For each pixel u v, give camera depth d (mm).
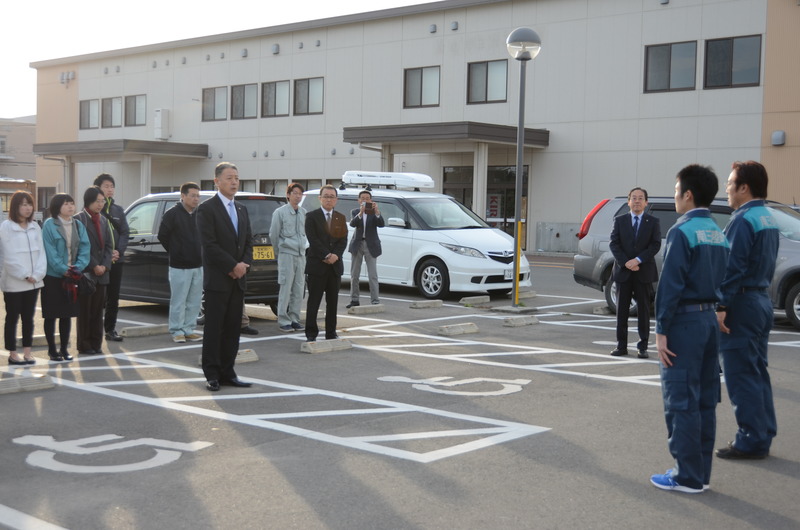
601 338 10914
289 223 11109
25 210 8469
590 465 5434
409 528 4336
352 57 33125
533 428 6316
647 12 26578
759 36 24625
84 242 8914
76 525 4336
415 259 15344
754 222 5582
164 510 4559
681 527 4422
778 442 6133
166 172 39750
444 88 30812
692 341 4934
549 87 28641
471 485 5004
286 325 11297
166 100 39438
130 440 5918
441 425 6387
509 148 29641
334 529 4312
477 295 16031
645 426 6426
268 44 35656
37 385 7523
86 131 42812
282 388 7680
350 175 18344
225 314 7637
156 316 12484
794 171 24234
